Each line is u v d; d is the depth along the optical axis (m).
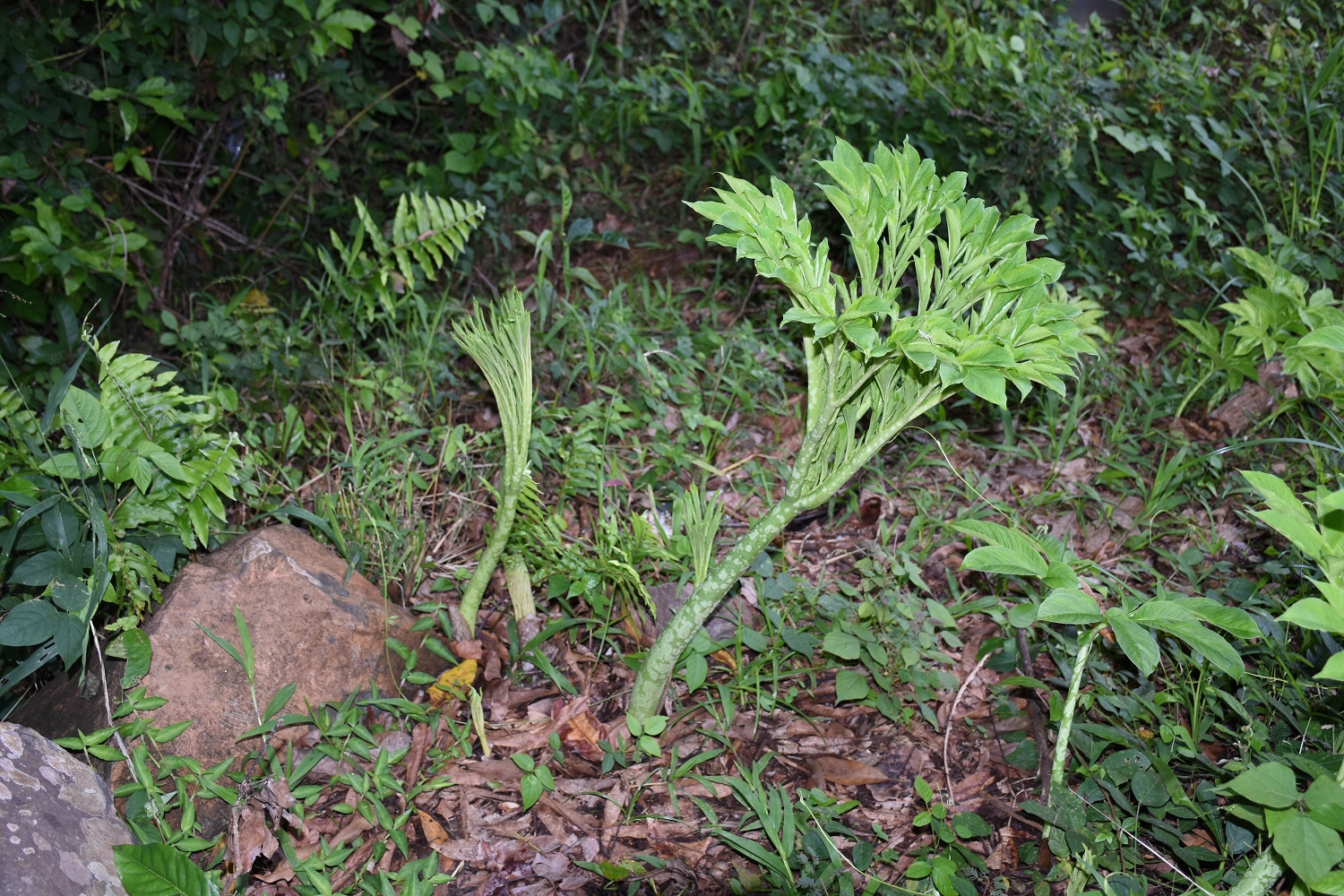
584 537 3.19
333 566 2.77
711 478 3.51
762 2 5.45
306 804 2.31
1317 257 4.01
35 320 3.72
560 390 3.74
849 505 3.32
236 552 2.61
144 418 2.58
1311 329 3.34
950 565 3.12
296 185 4.57
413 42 4.77
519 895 2.12
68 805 1.91
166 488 2.52
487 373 2.51
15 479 2.39
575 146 4.83
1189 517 3.25
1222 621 1.70
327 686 2.55
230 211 4.73
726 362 3.83
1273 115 4.93
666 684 2.46
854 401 2.08
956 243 1.93
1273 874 1.72
